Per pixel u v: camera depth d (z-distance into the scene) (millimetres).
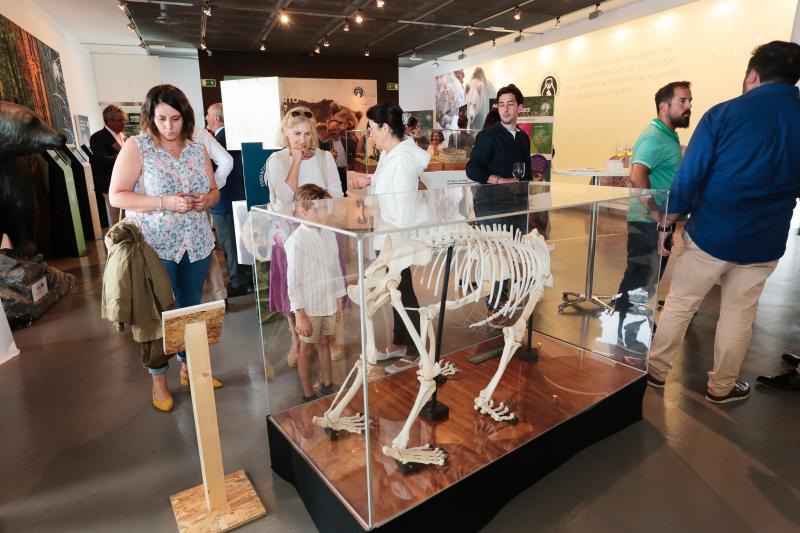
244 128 4086
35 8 7020
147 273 2357
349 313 1575
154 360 2549
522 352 2781
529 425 2072
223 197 4320
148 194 2457
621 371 2535
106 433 2457
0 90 5125
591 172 4977
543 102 5285
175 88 2375
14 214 4328
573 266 2945
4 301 3768
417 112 7176
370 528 1476
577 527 1815
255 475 2135
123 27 9039
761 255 2342
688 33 6598
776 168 2203
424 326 1990
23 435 2445
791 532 1779
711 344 3377
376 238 1532
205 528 1802
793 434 2369
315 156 3211
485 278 2055
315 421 1803
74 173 7008
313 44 10094
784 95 2199
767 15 5723
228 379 3002
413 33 9258
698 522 1828
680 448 2264
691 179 2367
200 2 7004
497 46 10383
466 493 1729
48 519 1887
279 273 1814
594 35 8008
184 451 2309
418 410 1812
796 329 3611
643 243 2430
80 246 6211
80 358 3330
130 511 1928
